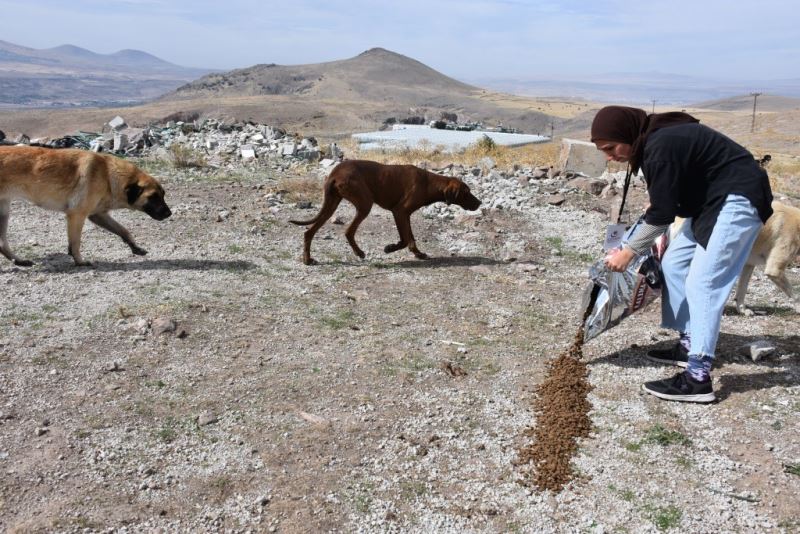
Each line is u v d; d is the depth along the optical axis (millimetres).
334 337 5719
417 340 5750
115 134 16406
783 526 3398
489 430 4336
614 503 3600
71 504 3408
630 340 5844
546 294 7129
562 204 11008
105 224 7461
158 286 6629
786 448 4086
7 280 6555
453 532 3355
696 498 3633
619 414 4523
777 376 5051
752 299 6973
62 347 5156
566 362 5273
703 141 4188
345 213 10328
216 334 5605
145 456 3863
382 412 4492
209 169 13617
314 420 4336
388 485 3709
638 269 5000
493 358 5441
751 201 4207
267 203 10586
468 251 8742
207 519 3371
